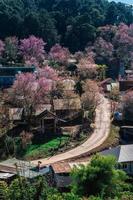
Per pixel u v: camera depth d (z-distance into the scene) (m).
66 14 184.38
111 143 77.12
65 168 52.47
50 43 162.75
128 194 33.25
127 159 55.44
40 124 83.88
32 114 87.38
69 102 92.19
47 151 74.56
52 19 171.38
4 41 156.62
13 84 102.31
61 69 137.12
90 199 29.03
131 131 80.06
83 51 161.00
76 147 75.88
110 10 190.75
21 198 23.66
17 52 151.12
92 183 40.06
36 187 24.11
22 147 75.00
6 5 170.62
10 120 84.88
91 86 100.06
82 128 85.06
